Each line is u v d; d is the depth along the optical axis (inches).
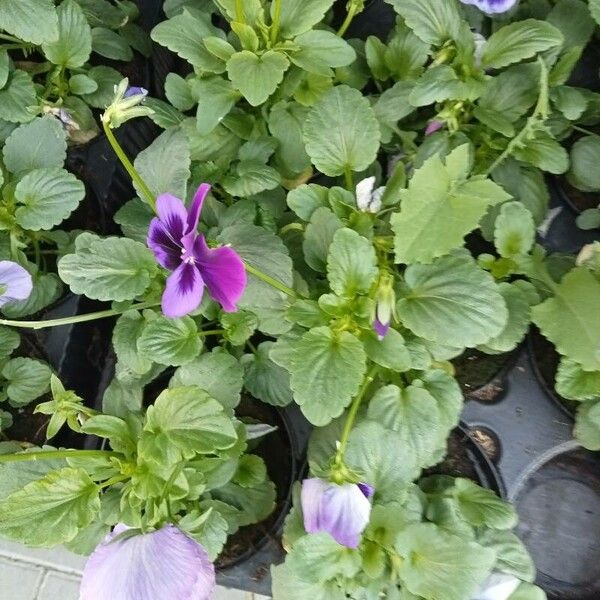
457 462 14.4
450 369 14.0
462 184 12.1
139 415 13.3
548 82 14.2
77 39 15.7
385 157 16.0
